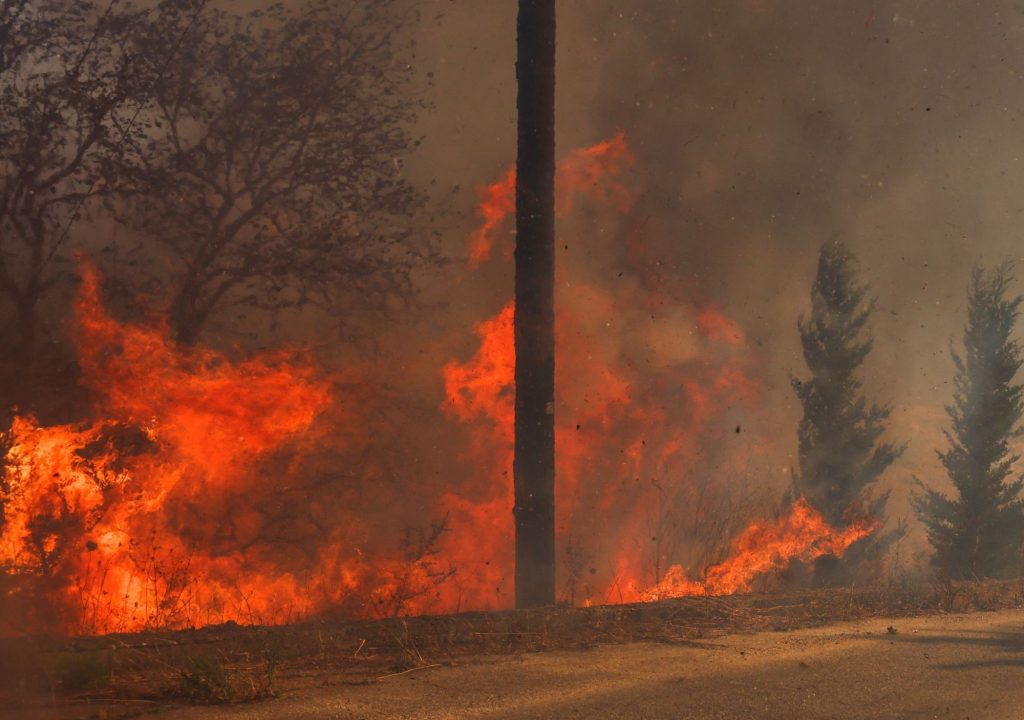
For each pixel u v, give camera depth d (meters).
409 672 6.09
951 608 9.27
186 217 16.89
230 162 17.14
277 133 17.36
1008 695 5.60
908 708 5.29
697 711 5.16
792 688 5.70
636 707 5.23
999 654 6.78
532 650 6.89
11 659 5.82
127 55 16.72
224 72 17.30
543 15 11.48
